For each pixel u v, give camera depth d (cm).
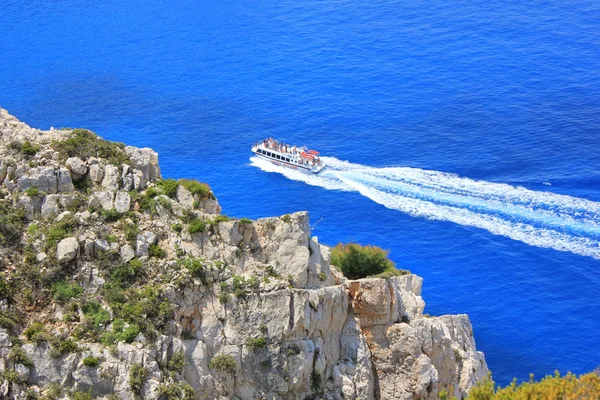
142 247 6488
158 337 6122
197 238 6644
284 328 6544
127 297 6275
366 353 6969
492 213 16038
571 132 18712
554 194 16588
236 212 16375
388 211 16188
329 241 15375
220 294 6488
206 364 6331
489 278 14112
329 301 6800
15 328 5994
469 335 8194
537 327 12825
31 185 6606
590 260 14588
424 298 13612
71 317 6116
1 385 5712
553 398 5562
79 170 6738
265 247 6794
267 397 6475
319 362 6681
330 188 17012
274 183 17225
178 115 19888
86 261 6372
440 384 7300
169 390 5922
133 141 18788
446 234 15425
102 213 6600
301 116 19862
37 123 19512
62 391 5791
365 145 18588
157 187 6931
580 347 12356
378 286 7075
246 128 19312
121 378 5900
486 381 5988
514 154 17988
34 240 6394
